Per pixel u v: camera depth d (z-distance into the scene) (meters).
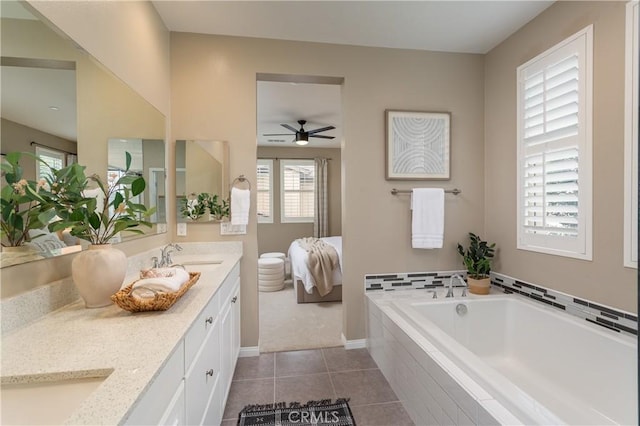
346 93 2.71
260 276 4.68
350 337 2.75
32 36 1.02
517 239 2.54
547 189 2.24
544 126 2.26
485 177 2.93
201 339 1.28
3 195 0.92
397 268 2.82
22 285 1.03
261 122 4.77
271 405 1.95
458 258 2.91
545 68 2.24
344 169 2.74
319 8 2.20
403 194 2.81
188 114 2.49
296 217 6.60
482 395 1.28
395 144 2.77
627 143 1.73
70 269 1.26
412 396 1.81
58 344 0.90
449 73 2.86
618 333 1.76
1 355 0.84
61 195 1.13
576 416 1.74
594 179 1.91
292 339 2.94
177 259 2.29
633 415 1.60
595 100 1.89
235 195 2.46
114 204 1.35
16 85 0.95
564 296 2.13
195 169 2.49
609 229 1.83
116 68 1.61
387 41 2.66
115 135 1.59
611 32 1.80
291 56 2.62
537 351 2.18
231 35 2.53
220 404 1.69
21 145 0.97
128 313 1.15
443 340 1.71
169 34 2.46
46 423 0.75
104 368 0.78
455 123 2.88
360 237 2.75
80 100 1.28
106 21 1.52
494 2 2.16
